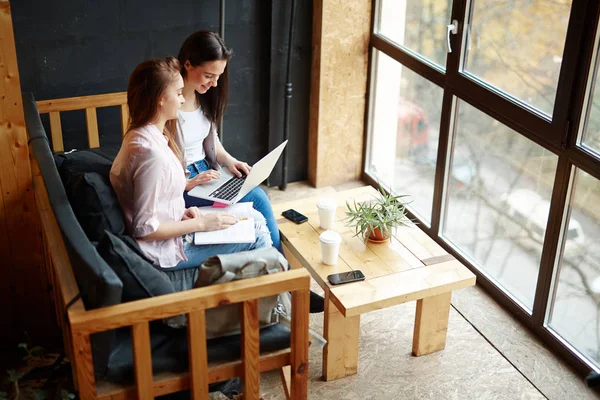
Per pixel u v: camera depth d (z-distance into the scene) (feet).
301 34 13.89
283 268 8.09
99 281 7.08
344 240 10.68
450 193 12.60
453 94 11.89
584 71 9.25
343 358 10.03
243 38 13.67
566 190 9.94
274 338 8.38
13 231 9.95
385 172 14.66
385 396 9.84
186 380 8.00
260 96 14.33
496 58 10.91
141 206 8.84
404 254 10.39
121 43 12.67
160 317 7.39
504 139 11.06
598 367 10.01
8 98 9.34
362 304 9.25
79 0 12.07
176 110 9.08
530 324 11.10
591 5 8.96
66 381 8.66
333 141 14.76
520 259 11.25
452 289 9.84
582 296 10.12
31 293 10.34
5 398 8.50
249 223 9.84
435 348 10.66
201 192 10.48
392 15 13.43
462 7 11.25
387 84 13.99
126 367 7.82
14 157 9.62
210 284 7.89
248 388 8.28
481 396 9.87
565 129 9.68
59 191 8.57
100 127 13.08
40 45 12.12
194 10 13.01
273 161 10.64
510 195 11.18
